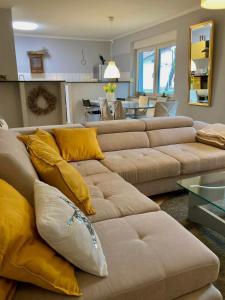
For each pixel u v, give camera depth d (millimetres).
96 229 1358
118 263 1107
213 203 1839
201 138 3219
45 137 2445
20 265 838
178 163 2582
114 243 1240
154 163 2490
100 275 1022
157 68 6301
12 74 4891
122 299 997
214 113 4555
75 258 977
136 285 1021
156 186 2568
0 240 802
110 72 5457
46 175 1554
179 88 5383
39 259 882
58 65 7734
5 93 4281
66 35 7395
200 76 4695
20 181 1317
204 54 4527
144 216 1514
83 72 8102
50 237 922
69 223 982
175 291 1112
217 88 4426
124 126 3041
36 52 7336
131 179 2391
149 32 6191
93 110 5965
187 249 1209
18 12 4828
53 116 4543
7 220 851
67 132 2635
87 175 2193
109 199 1720
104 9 4711
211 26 4301
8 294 893
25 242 888
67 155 2521
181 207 2502
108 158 2617
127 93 7332
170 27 5441
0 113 4324
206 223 2039
